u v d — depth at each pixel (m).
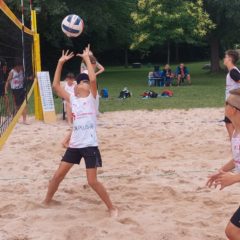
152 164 7.47
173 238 4.40
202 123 11.51
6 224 4.79
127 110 14.27
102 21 28.44
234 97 3.25
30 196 5.79
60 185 6.27
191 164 7.45
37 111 12.47
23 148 8.74
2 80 9.67
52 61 33.53
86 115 5.02
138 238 4.41
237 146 3.30
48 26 28.25
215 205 5.42
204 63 45.19
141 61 48.03
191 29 24.84
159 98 17.50
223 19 28.83
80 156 5.23
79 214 5.10
